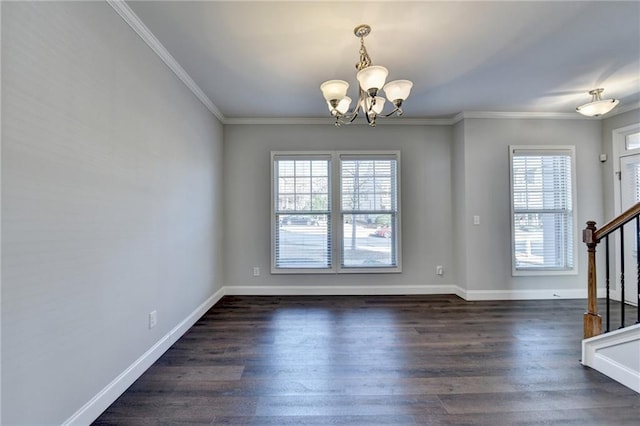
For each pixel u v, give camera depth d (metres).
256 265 4.29
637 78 3.07
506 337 2.79
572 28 2.25
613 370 2.05
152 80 2.33
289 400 1.85
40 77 1.36
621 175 3.92
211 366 2.26
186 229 2.97
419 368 2.23
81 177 1.60
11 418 1.24
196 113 3.25
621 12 2.07
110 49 1.84
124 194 1.97
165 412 1.74
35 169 1.34
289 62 2.69
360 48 2.44
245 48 2.46
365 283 4.29
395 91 2.16
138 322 2.12
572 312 3.50
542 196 4.12
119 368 1.90
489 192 4.06
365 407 1.78
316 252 4.30
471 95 3.50
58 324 1.46
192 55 2.55
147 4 1.92
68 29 1.52
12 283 1.24
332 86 2.13
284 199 4.31
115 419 1.68
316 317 3.34
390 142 4.30
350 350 2.52
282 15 2.05
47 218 1.40
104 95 1.79
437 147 4.30
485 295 4.04
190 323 3.04
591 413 1.71
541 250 4.11
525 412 1.73
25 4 1.29
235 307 3.71
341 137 4.29
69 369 1.52
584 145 4.12
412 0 1.93
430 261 4.30
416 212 4.30
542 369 2.20
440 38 2.36
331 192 4.29
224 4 1.94
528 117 4.07
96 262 1.71
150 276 2.29
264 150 4.29
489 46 2.48
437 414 1.72
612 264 4.02
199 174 3.33
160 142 2.46
